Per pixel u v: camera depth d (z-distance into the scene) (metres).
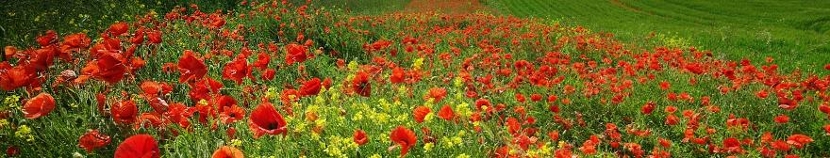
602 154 4.79
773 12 25.66
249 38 9.39
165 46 7.59
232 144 3.23
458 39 10.99
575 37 12.35
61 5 10.84
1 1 9.95
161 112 3.23
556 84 6.66
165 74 5.64
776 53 13.92
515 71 7.79
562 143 4.27
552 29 13.88
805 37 16.86
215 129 3.50
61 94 4.45
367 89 4.04
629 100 6.65
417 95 5.38
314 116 3.61
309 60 7.20
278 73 6.33
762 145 5.25
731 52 14.04
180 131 3.37
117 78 3.25
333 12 12.02
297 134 3.58
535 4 32.00
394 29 12.29
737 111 6.68
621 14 28.95
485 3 30.69
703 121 6.12
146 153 2.01
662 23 25.89
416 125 4.08
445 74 7.18
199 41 8.18
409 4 26.88
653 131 5.89
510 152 3.48
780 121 5.57
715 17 26.31
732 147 4.90
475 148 3.76
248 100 4.67
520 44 10.72
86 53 5.07
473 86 5.84
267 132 2.43
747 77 7.03
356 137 3.18
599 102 6.52
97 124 3.50
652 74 8.05
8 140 3.41
